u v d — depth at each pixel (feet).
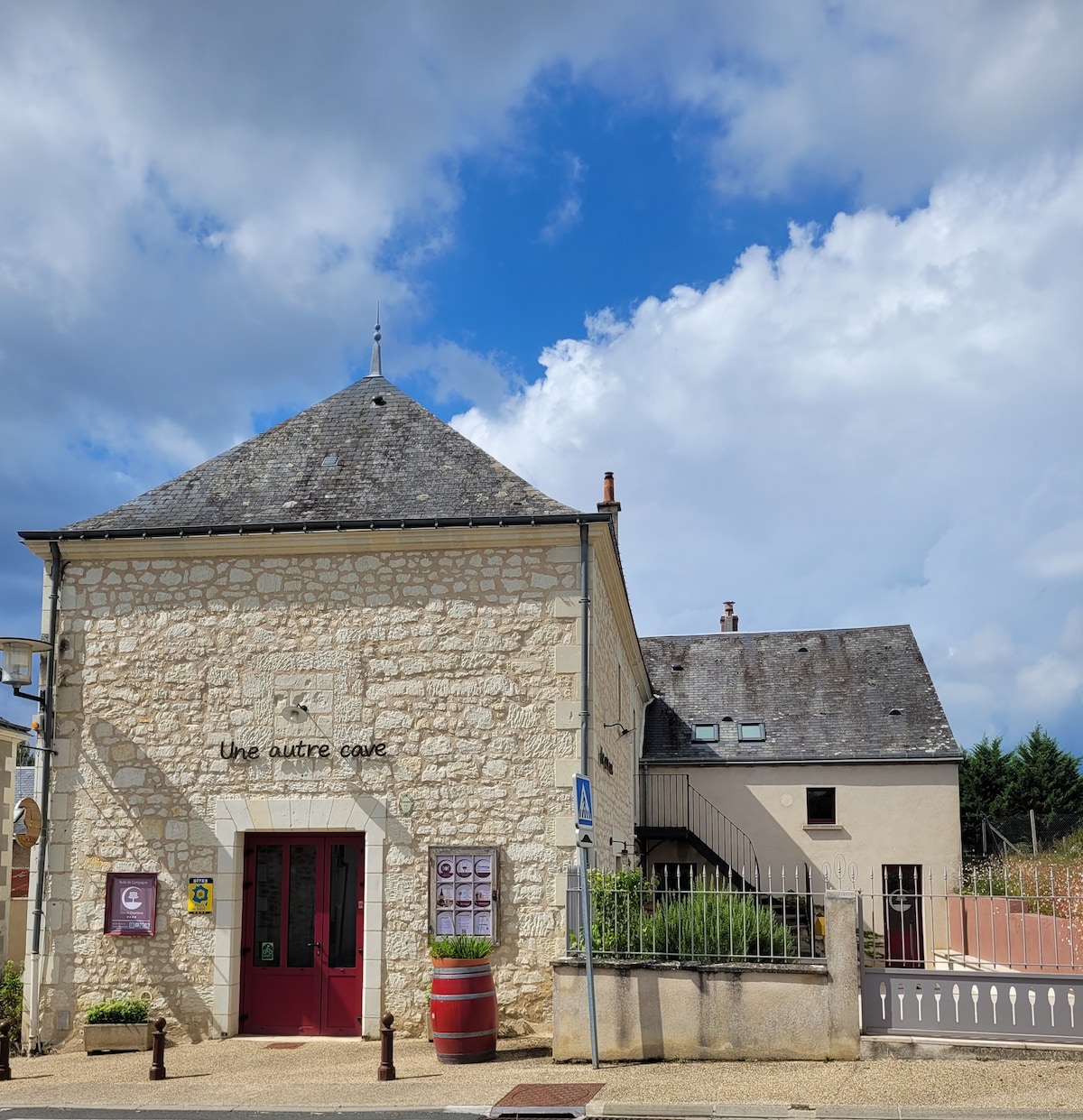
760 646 84.74
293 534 39.19
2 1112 26.96
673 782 73.51
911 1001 28.55
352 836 38.37
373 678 38.50
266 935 38.24
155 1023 33.19
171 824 38.47
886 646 82.28
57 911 38.37
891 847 70.49
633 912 31.22
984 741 105.60
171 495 42.22
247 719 38.83
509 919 36.24
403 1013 36.22
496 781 37.22
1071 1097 24.11
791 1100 24.70
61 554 40.63
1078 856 54.70
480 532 38.40
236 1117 25.70
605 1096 25.75
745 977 29.07
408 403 45.52
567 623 37.83
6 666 34.24
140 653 39.78
